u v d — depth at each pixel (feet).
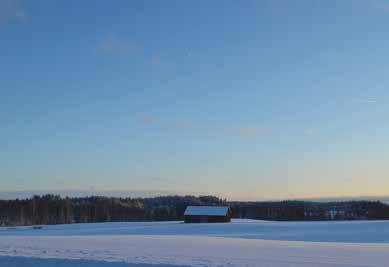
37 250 89.20
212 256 86.07
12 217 435.12
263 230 243.60
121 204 558.15
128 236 160.15
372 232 222.69
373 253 99.45
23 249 91.25
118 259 74.90
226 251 98.99
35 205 483.92
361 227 266.77
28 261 69.82
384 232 222.48
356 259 86.48
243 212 537.24
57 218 451.53
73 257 76.74
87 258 75.25
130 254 85.51
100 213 502.79
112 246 106.73
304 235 202.69
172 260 75.77
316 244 128.47
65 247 99.76
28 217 444.96
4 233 223.51
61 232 232.73
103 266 66.85
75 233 219.61
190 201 563.48
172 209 531.50
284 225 294.25
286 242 137.18
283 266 73.00
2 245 102.83
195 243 123.85
